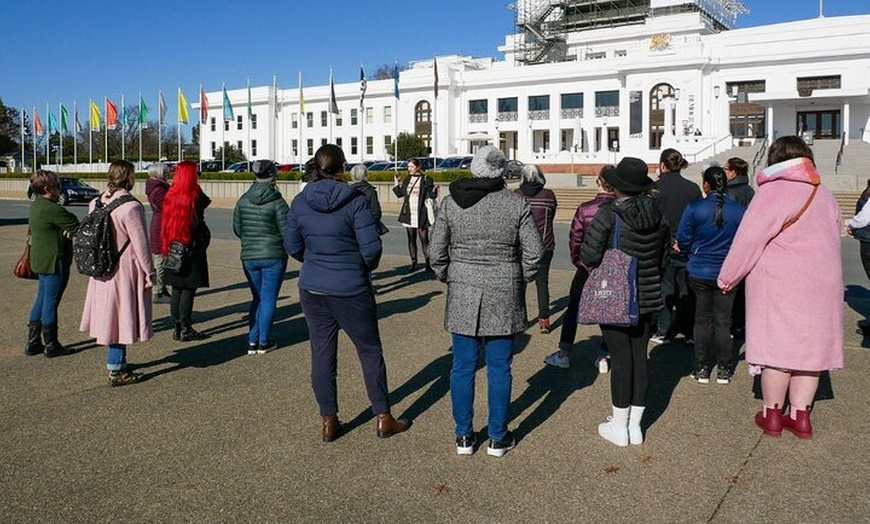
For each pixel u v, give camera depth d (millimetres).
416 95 68375
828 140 42844
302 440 4918
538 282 8086
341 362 6895
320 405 4898
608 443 4848
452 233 4566
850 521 3770
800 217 4711
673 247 7066
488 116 66375
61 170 59562
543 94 63219
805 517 3814
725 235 5898
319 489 4180
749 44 52562
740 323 7500
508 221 4461
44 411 5496
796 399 4949
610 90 59969
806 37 50438
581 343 7645
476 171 4531
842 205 25125
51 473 4391
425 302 10000
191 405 5633
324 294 4754
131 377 6172
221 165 58750
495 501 4020
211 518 3842
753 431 5047
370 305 4895
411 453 4699
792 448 4734
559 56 74312
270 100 75938
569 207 29188
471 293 4465
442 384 6191
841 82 49375
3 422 5258
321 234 4793
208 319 8930
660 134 56094
